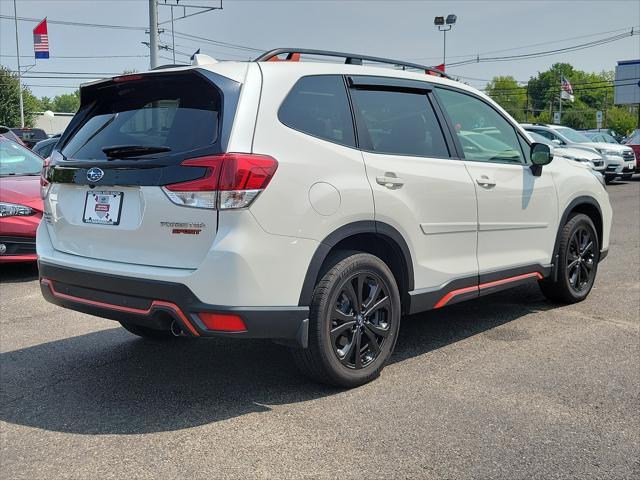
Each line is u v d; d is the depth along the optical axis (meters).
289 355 4.50
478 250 4.62
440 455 3.05
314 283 3.52
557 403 3.63
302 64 3.79
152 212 3.38
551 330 5.04
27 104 64.44
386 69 4.28
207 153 3.27
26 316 5.60
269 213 3.31
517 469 2.92
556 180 5.39
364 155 3.83
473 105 4.86
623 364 4.25
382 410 3.55
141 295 3.39
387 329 3.98
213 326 3.25
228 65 3.57
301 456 3.05
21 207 6.85
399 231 3.97
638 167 20.55
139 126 3.70
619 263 7.75
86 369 4.27
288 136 3.49
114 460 3.04
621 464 2.97
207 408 3.62
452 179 4.34
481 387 3.87
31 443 3.23
